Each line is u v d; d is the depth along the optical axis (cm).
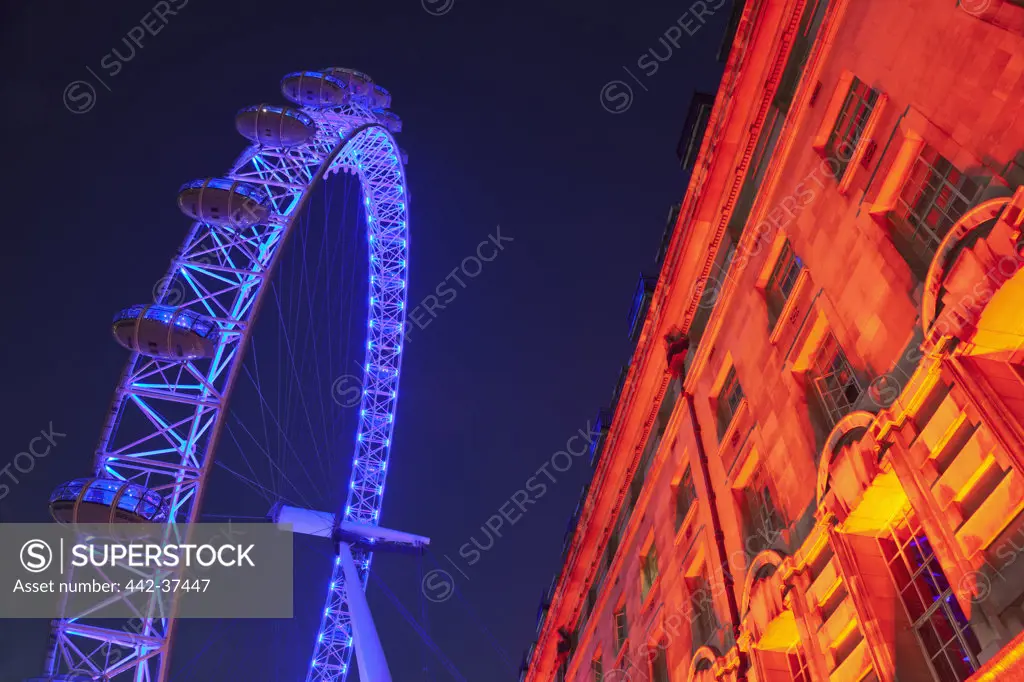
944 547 1516
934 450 1611
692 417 3144
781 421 2350
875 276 1941
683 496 3319
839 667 1830
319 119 5425
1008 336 1500
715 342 3033
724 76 2892
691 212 3180
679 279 3353
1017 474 1389
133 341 3575
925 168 1864
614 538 4225
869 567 1795
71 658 3188
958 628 1531
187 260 3994
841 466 1842
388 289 7181
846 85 2209
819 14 2462
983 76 1608
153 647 3222
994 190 1538
